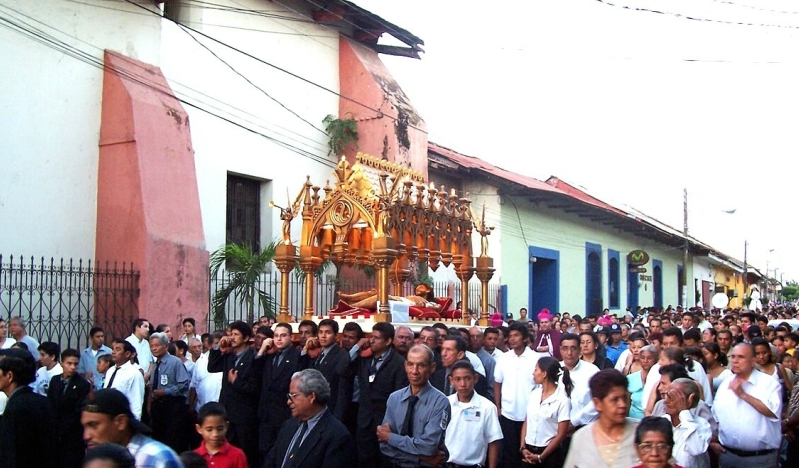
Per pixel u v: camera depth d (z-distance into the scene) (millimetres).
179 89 15188
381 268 9516
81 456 8625
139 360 10969
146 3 14391
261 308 16047
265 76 17219
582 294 28984
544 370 7652
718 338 10703
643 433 4504
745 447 7238
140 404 9078
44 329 12266
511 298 23391
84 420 4488
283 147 17578
